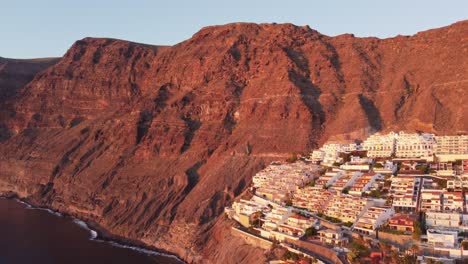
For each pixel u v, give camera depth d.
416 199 145.62
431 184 155.00
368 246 127.19
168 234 199.62
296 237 139.62
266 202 177.00
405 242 125.38
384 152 195.12
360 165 183.38
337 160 199.25
